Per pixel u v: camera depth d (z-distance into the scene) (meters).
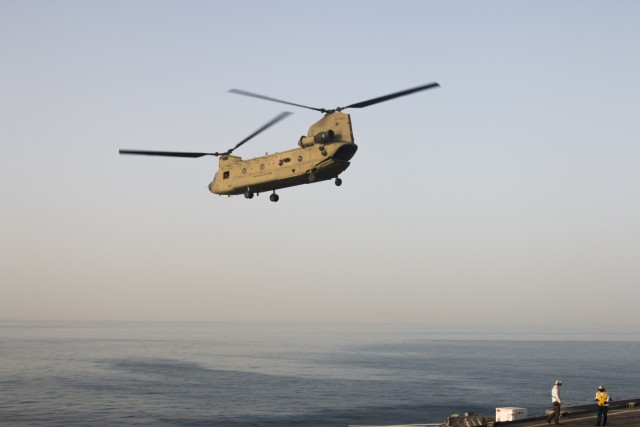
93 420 86.31
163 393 113.25
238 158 49.00
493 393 114.44
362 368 168.75
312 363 186.38
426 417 89.62
